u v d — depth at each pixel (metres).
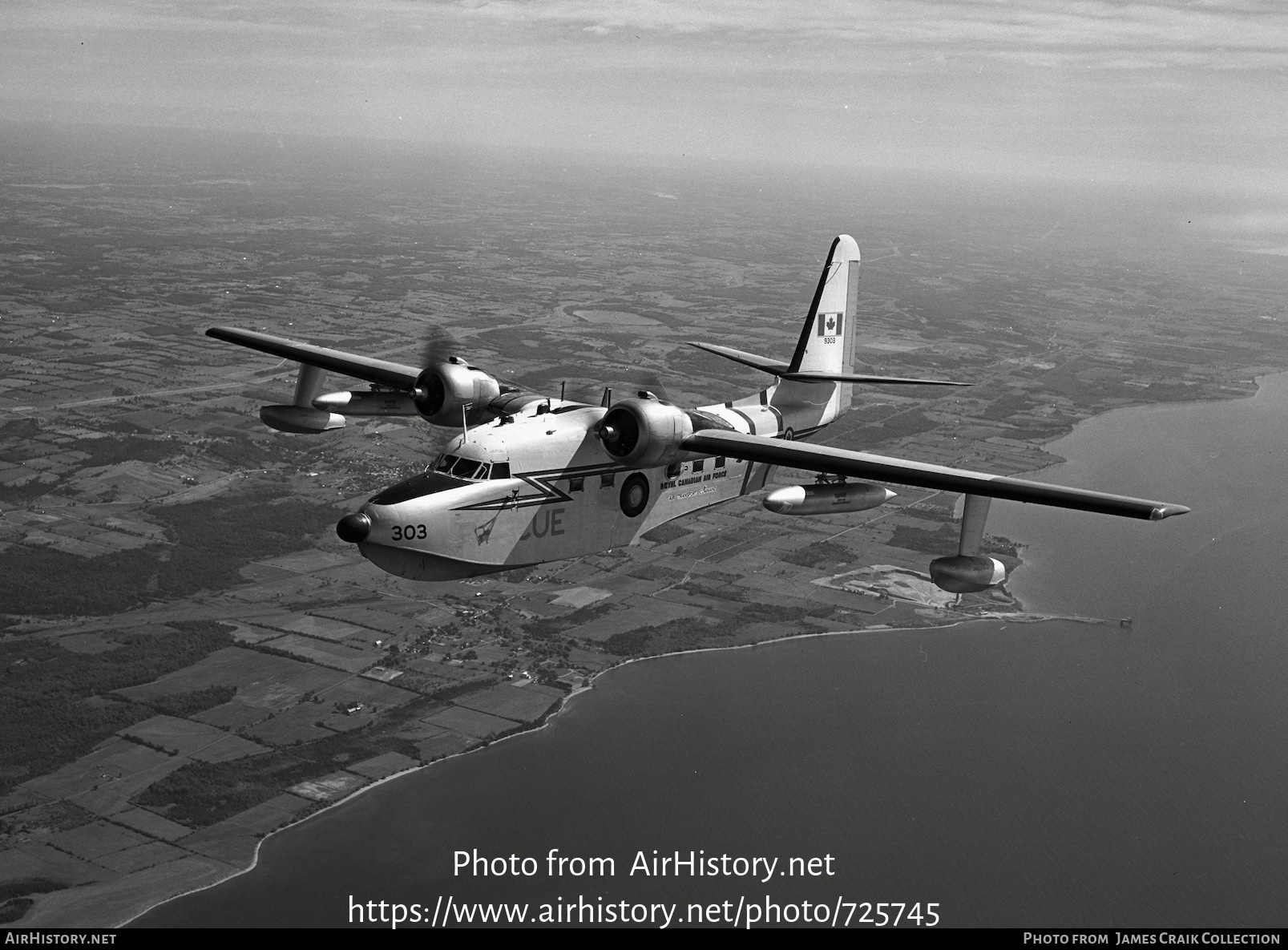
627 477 30.55
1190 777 61.50
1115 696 70.38
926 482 29.31
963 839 55.53
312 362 37.25
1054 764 62.28
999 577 30.02
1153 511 27.17
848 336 39.44
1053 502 28.20
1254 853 55.31
